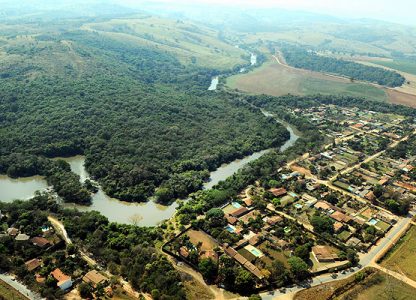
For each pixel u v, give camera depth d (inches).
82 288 5846.5
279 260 6889.8
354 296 6136.8
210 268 6358.3
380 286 6363.2
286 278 6387.8
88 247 6929.1
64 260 6574.8
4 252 6668.3
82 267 6481.3
